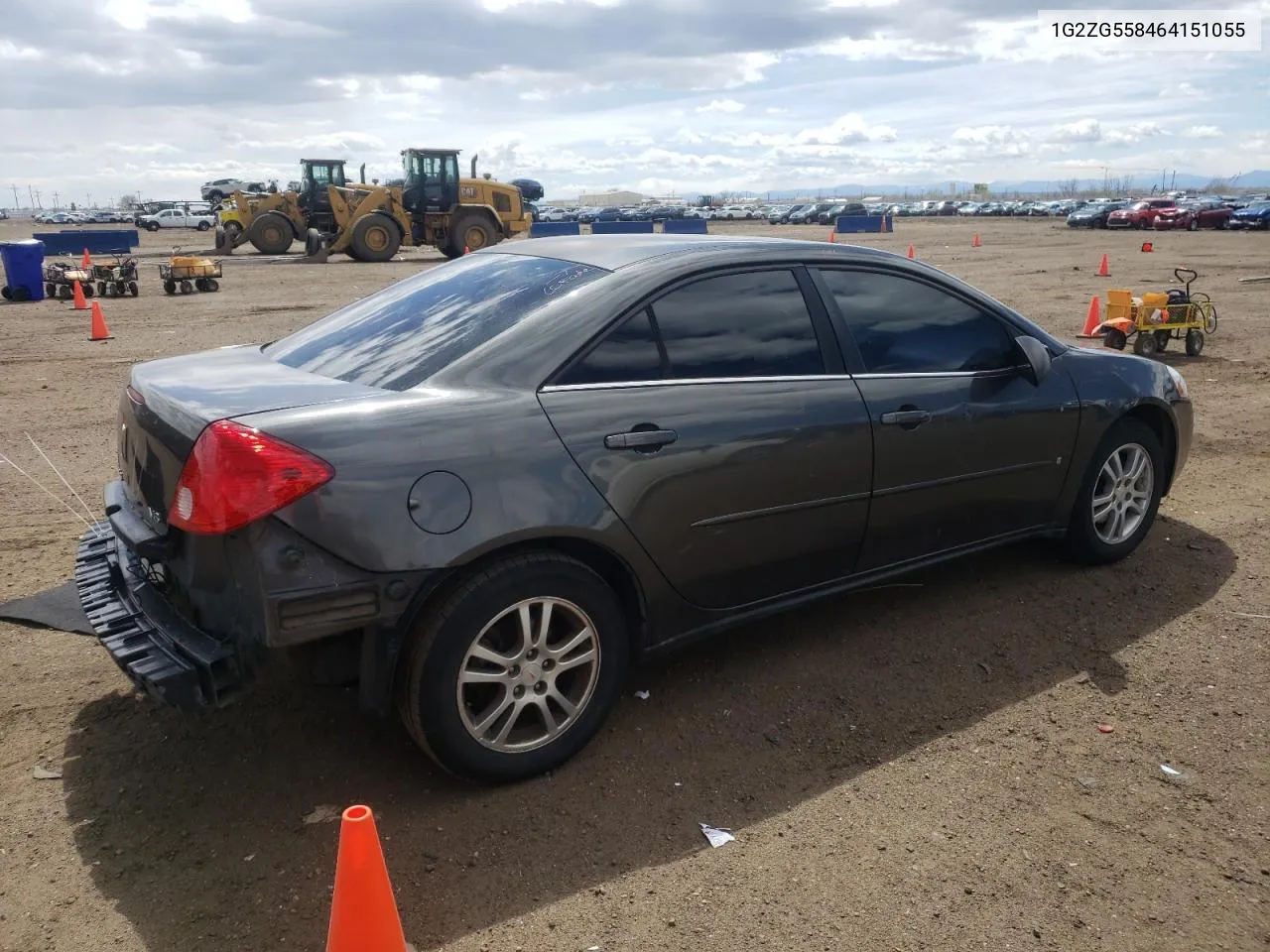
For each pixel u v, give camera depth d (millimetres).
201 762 3270
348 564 2754
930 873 2734
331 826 2934
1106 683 3775
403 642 2939
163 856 2799
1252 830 2914
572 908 2602
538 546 3105
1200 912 2584
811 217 81625
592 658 3232
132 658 2838
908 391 3920
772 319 3678
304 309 16859
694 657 4008
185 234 63281
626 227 45094
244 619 2746
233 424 2746
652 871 2750
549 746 3160
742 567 3562
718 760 3293
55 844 2844
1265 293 17562
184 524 2773
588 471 3105
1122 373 4742
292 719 3535
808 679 3820
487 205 30969
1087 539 4734
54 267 19844
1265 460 6820
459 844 2852
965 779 3170
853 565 3926
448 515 2850
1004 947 2463
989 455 4195
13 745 3355
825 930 2518
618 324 3307
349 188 31188
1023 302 16172
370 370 3281
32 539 5324
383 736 3432
